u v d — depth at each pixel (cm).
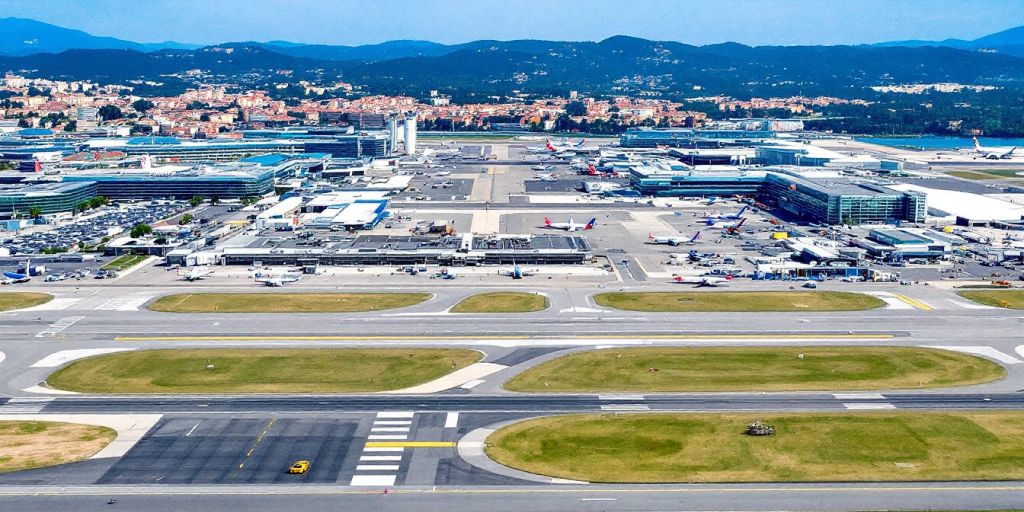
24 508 12194
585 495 12631
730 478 13150
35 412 15938
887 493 12619
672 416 15675
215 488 12850
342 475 13300
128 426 15250
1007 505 12231
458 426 15250
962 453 13988
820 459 13800
